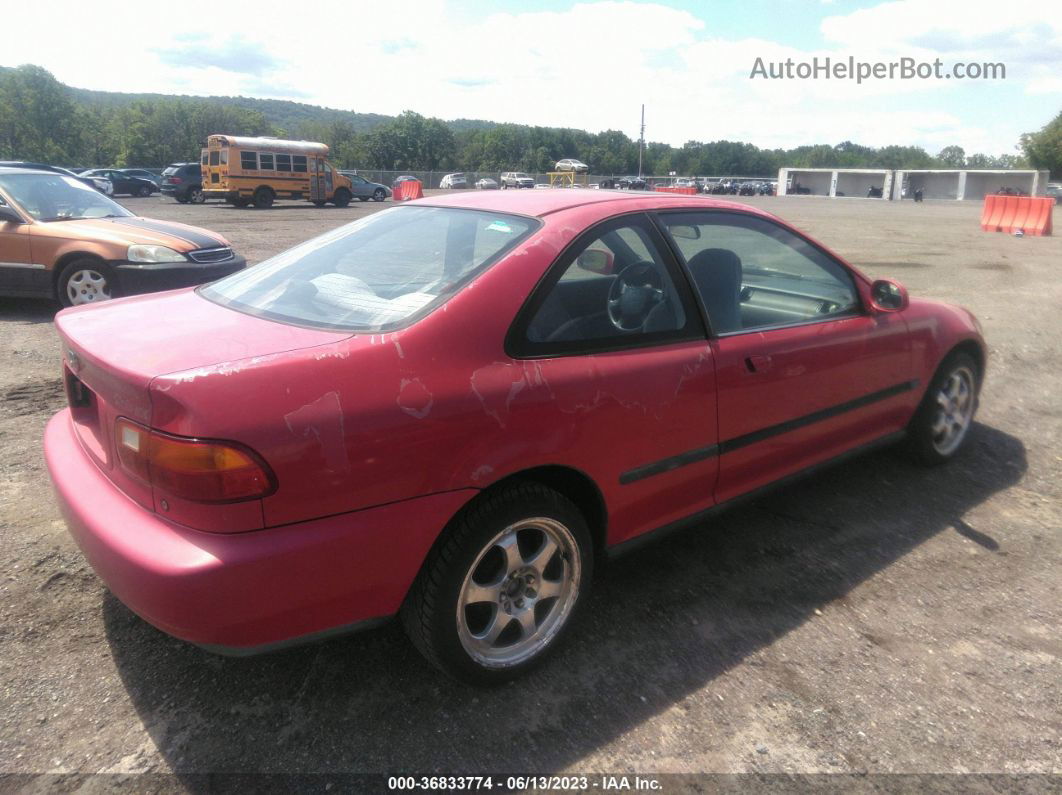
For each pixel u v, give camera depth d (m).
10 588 2.94
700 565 3.30
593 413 2.50
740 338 3.04
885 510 3.83
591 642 2.76
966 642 2.80
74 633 2.71
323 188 32.47
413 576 2.21
